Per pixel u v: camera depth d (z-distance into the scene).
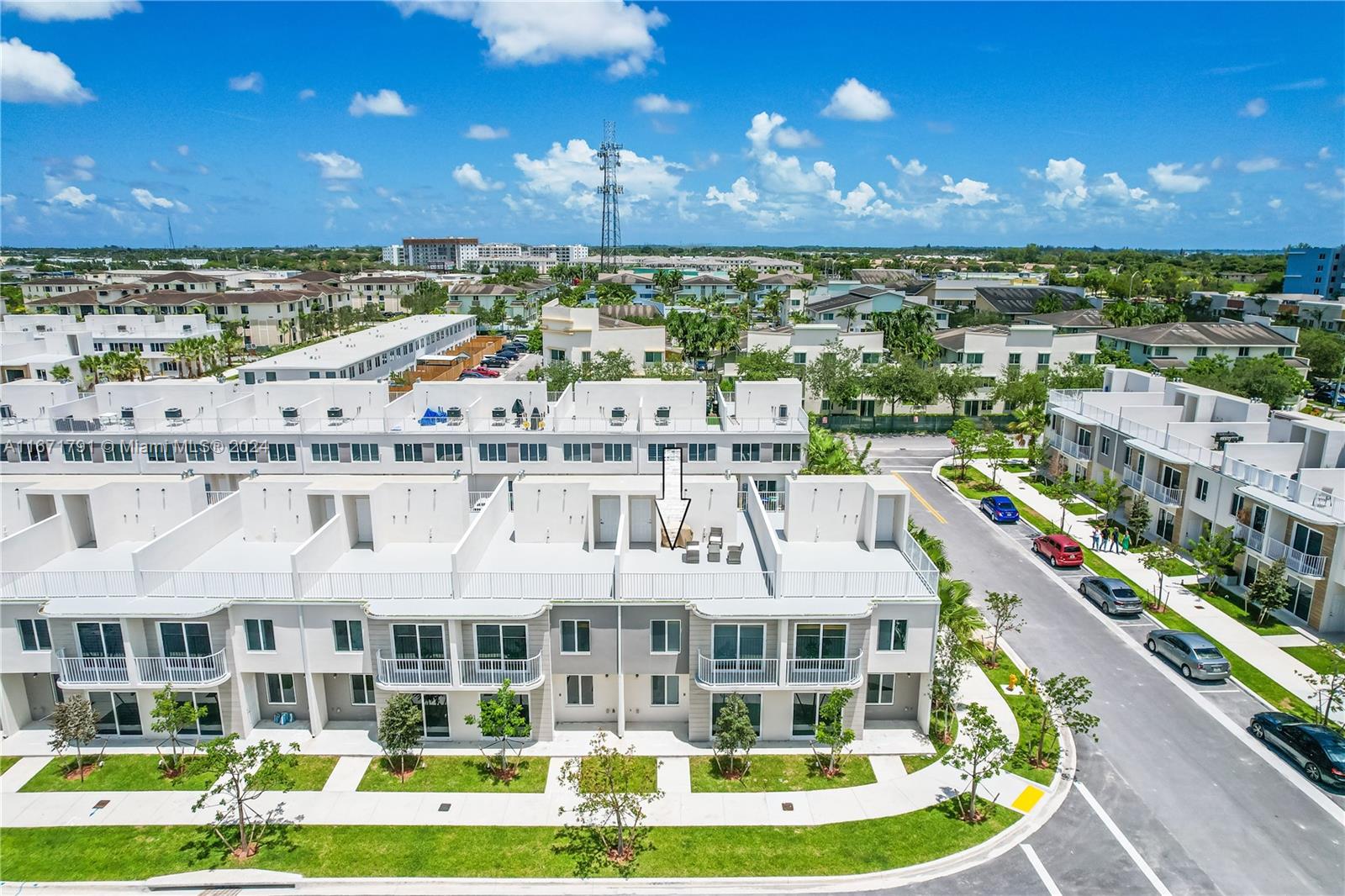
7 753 28.53
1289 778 27.25
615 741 29.08
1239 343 86.75
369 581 28.55
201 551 31.50
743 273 178.75
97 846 24.20
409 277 177.25
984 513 53.28
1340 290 162.62
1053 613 39.03
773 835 24.70
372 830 24.86
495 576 28.28
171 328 102.50
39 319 97.31
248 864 23.50
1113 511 52.53
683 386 50.38
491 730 26.30
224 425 47.75
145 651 28.06
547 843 24.39
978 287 132.38
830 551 31.70
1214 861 23.61
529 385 50.72
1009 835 24.69
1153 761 28.14
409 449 47.38
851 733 26.50
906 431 75.69
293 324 129.00
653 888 22.77
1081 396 58.09
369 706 30.27
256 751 24.61
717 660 27.77
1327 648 32.06
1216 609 39.31
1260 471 40.50
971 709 26.28
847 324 114.38
